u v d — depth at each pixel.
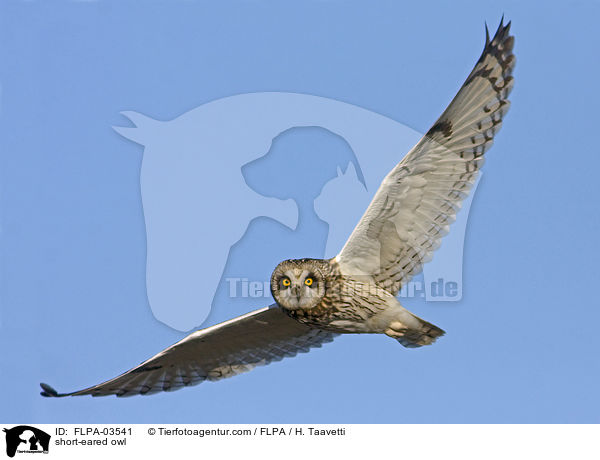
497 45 9.79
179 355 12.10
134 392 12.20
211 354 12.19
